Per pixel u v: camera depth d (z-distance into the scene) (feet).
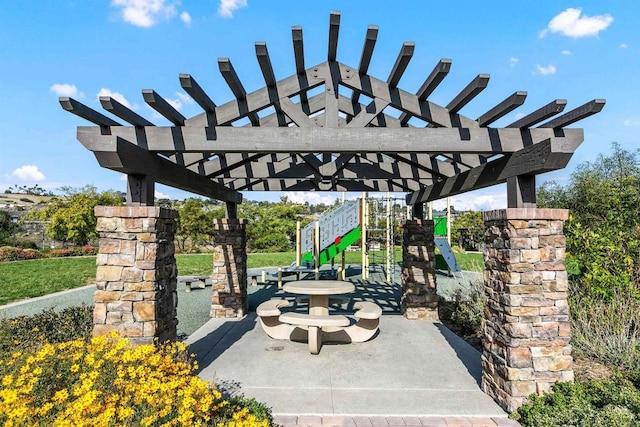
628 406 10.37
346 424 11.00
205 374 14.69
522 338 11.66
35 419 8.09
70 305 28.86
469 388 13.60
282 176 20.83
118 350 10.37
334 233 42.14
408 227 24.52
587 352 16.24
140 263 12.43
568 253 22.70
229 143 12.20
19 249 62.49
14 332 15.72
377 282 41.91
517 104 10.37
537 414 10.52
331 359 16.53
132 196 12.69
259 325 22.44
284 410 11.75
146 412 8.21
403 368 15.49
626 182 28.86
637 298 18.66
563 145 12.10
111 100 10.11
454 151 12.23
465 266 53.16
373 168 21.21
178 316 25.70
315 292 19.36
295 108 12.35
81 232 72.18
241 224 24.95
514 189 12.56
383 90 12.32
